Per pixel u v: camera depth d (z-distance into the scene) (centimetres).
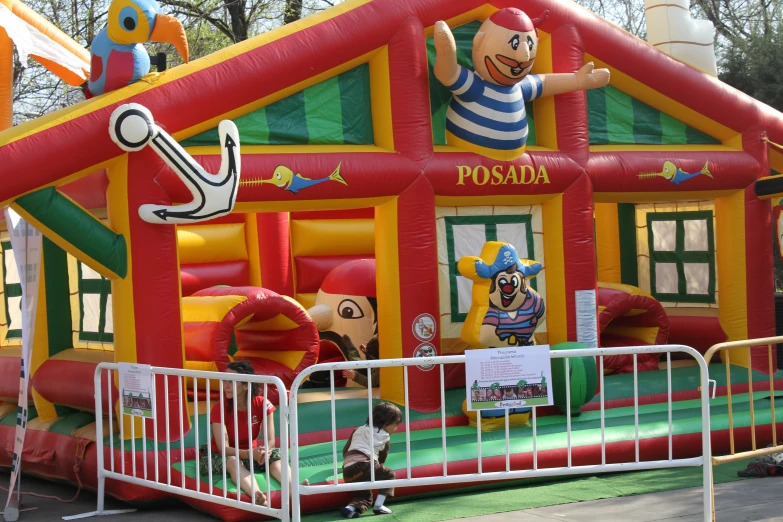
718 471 791
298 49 799
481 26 858
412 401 830
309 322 872
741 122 990
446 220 876
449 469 732
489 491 747
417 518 663
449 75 834
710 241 1097
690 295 1120
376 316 986
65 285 907
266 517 680
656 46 990
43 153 708
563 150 900
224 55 780
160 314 752
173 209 736
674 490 727
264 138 805
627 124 956
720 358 1056
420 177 832
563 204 895
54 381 850
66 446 812
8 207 721
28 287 734
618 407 899
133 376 706
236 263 1138
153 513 727
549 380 650
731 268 1006
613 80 942
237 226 1141
